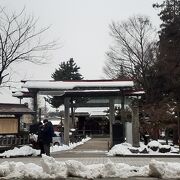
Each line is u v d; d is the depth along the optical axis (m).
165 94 46.75
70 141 45.12
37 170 14.33
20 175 14.28
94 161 20.59
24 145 27.38
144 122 35.97
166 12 52.38
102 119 70.94
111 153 25.23
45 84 30.28
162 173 14.14
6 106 28.14
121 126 29.94
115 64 53.06
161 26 52.06
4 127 27.53
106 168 14.42
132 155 24.44
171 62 47.12
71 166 14.34
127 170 14.69
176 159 22.34
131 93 31.56
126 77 49.72
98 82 31.00
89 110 69.62
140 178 14.00
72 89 30.81
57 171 14.30
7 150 26.75
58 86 30.41
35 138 27.28
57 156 24.38
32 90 30.31
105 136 68.25
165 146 25.80
